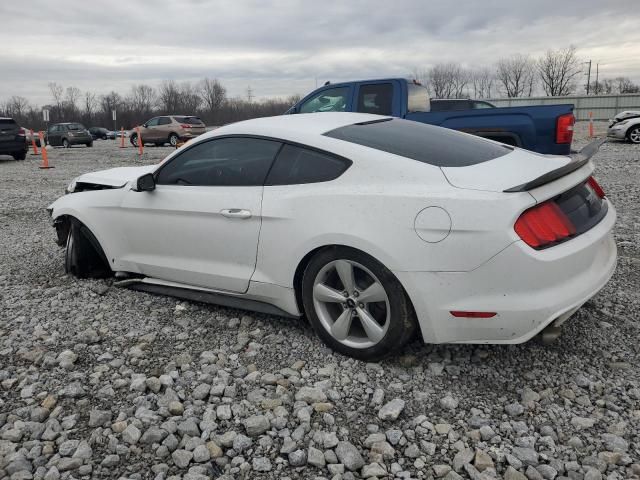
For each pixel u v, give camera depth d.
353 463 2.41
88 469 2.43
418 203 2.93
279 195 3.46
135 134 28.42
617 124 18.88
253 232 3.57
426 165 3.11
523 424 2.65
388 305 3.05
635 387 2.92
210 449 2.55
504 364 3.21
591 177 3.52
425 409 2.82
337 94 8.69
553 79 70.50
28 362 3.44
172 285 4.23
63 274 5.18
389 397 2.93
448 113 7.52
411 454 2.48
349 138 3.46
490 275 2.79
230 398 2.96
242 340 3.63
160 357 3.47
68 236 4.95
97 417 2.78
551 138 6.96
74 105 87.12
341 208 3.15
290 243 3.37
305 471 2.42
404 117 7.87
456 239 2.82
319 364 3.29
